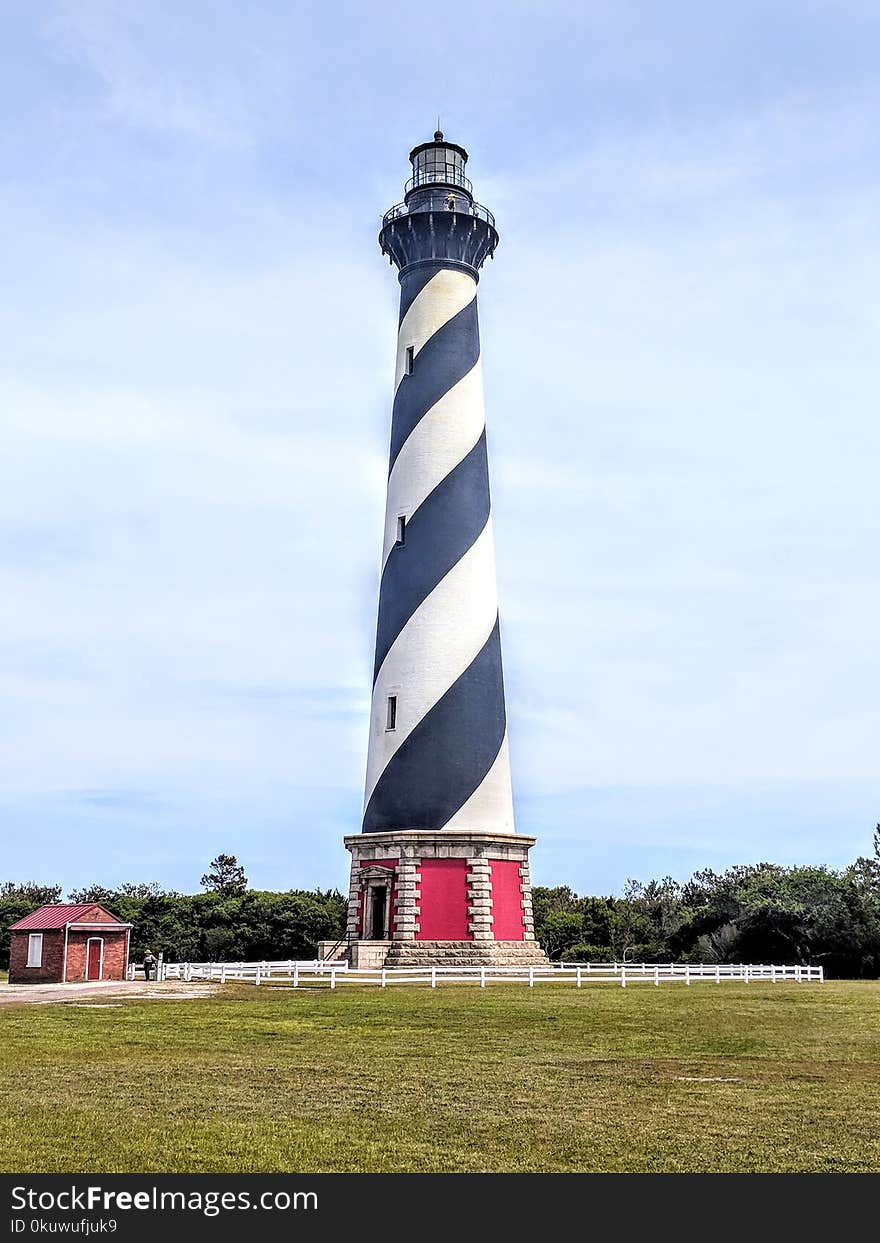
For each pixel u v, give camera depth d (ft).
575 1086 59.21
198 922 267.39
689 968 150.61
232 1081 60.70
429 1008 101.76
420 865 155.94
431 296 177.88
